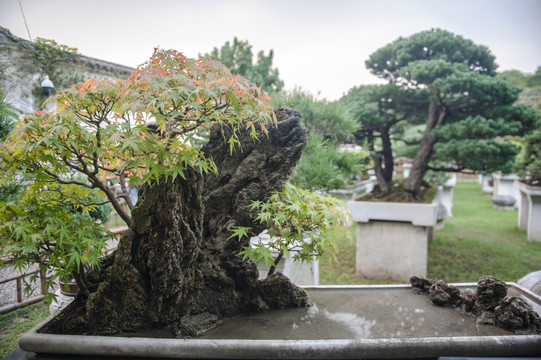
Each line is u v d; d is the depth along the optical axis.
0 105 2.27
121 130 1.49
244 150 1.94
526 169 6.15
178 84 1.52
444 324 1.81
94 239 1.64
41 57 3.32
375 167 5.02
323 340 1.50
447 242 5.57
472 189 12.42
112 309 1.64
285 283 2.01
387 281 4.24
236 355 1.46
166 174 1.50
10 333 2.26
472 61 5.09
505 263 4.58
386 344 1.49
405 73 4.55
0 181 1.71
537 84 7.36
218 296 1.86
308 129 3.75
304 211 1.85
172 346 1.46
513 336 1.55
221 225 1.94
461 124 4.38
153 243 1.65
